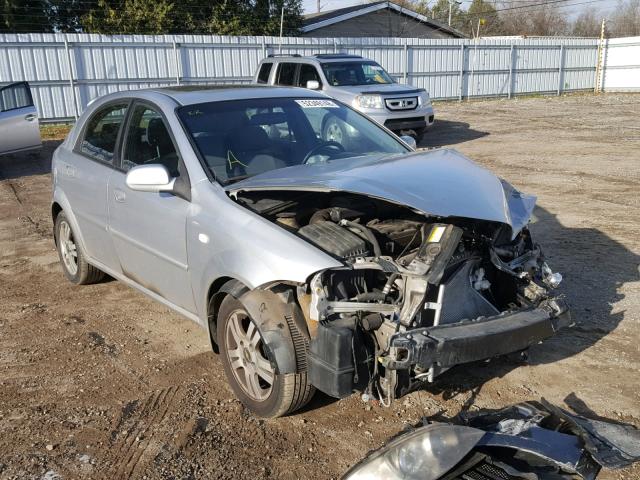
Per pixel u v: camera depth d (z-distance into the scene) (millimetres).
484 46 28094
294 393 3473
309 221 3844
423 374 3223
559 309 3582
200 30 27797
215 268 3779
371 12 33781
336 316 3254
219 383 4172
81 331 5020
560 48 30484
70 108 20172
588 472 2756
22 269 6629
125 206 4699
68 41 19672
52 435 3611
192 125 4414
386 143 5031
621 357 4391
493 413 3227
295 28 30828
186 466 3318
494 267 3773
